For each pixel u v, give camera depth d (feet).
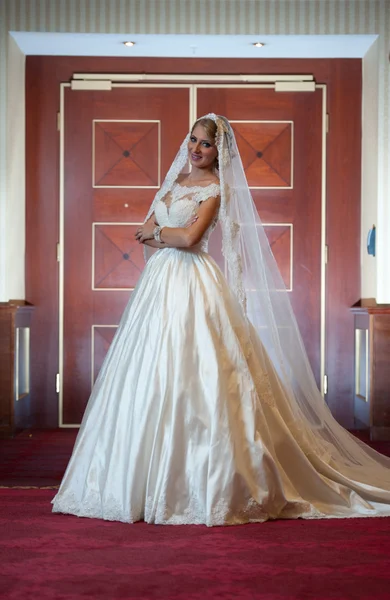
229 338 11.55
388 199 20.92
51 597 7.88
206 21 21.03
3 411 20.47
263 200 22.71
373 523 10.94
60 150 22.61
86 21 21.03
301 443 12.16
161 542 9.80
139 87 22.62
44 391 22.61
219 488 10.66
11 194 21.22
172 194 12.51
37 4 21.01
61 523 10.79
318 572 8.70
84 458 11.51
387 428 20.24
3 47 20.99
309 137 22.68
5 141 20.95
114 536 10.07
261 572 8.69
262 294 12.79
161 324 11.46
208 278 11.94
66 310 22.65
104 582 8.33
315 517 11.25
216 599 7.84
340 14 21.01
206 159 12.39
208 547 9.61
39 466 16.49
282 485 11.17
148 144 22.67
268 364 12.26
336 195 22.68
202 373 11.19
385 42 20.98
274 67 22.71
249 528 10.53
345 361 22.70
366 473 12.73
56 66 22.58
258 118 22.67
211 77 22.63
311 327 22.72
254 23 21.03
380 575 8.62
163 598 7.86
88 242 22.66
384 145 20.94
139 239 12.43
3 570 8.74
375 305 20.97
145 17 21.04
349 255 22.75
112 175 22.66
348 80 22.70
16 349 20.85
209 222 12.06
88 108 22.61
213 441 10.80
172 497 10.73
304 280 22.72
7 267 20.84
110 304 22.70
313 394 13.12
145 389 11.11
